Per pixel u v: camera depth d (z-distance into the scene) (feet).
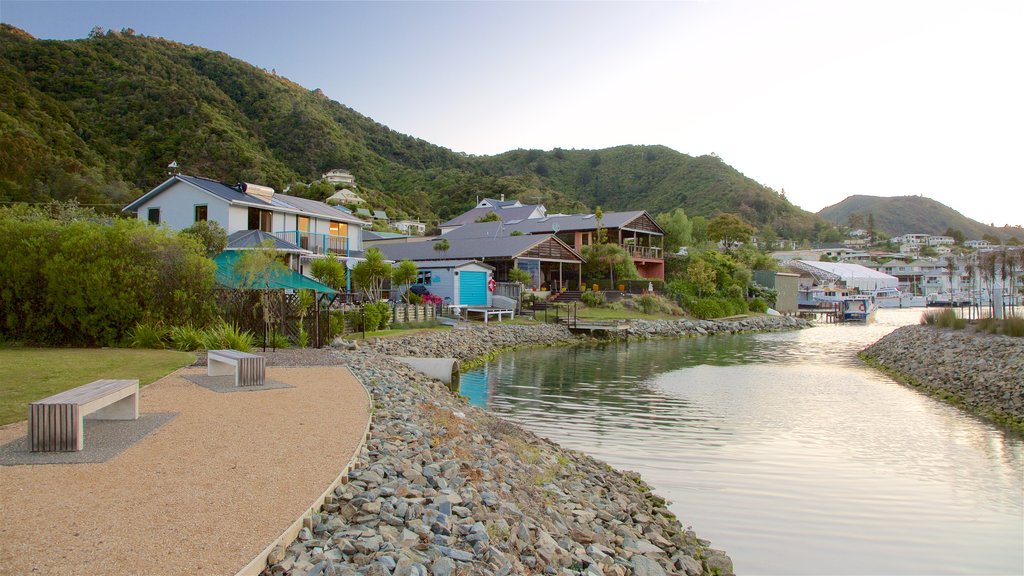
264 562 15.43
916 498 34.09
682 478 36.99
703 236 281.54
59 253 59.31
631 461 40.50
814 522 30.40
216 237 92.17
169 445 25.22
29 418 23.61
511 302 136.98
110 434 26.78
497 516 21.58
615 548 24.21
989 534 29.30
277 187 293.43
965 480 37.35
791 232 525.34
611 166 550.36
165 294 62.54
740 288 198.90
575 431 48.85
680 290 179.73
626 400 62.64
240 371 39.45
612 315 149.69
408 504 20.59
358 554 16.71
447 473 25.32
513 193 388.37
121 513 17.69
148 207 108.68
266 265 72.02
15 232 59.06
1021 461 41.50
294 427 28.73
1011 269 170.71
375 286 115.24
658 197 497.46
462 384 72.08
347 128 473.26
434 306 119.96
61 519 17.12
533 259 155.22
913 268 425.28
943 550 27.50
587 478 33.91
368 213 297.53
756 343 130.00
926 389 70.85
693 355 105.40
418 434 30.37
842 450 43.93
